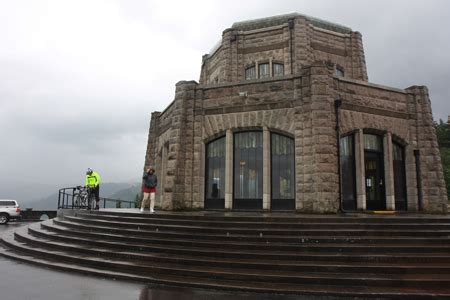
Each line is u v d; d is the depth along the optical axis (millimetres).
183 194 17688
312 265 8641
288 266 8695
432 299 7285
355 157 17188
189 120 18234
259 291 7754
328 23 24875
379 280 7953
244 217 11766
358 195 16875
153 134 24609
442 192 18312
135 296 7398
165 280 8422
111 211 15883
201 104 18297
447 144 49812
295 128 16297
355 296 7430
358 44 24609
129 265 9406
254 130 17562
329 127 15602
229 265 9016
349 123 16844
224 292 7785
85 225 13711
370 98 17672
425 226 10953
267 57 23406
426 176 18484
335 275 8297
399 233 10406
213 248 10125
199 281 8336
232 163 17625
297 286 7977
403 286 7895
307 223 11094
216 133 17875
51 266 10156
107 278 8984
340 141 17125
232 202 17422
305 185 15602
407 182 18578
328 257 9055
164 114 22125
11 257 11648
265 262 9000
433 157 18500
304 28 22906
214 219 12008
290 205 16547
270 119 16891
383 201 17906
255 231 10742
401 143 18672
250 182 17438
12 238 15562
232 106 17641
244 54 24047
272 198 16891
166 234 11219
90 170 19953
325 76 15961
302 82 16359
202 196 17797
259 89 17297
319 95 15797
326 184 15133
